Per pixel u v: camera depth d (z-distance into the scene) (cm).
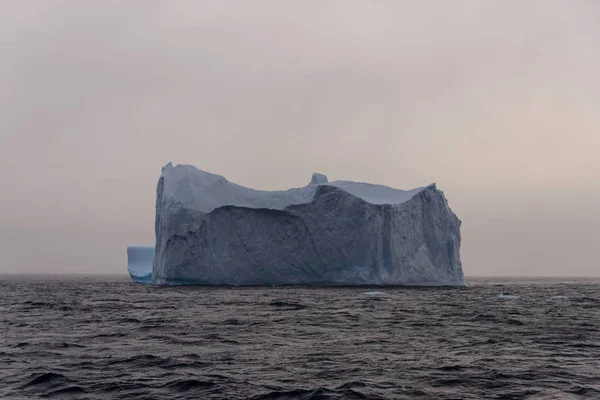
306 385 2105
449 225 9269
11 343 3052
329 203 8850
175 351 2812
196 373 2292
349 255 8731
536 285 14750
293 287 9312
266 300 6325
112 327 3797
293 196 9175
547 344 3111
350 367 2427
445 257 9181
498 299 7050
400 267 8638
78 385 2086
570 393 2016
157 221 9444
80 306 5697
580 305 6219
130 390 2025
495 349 2930
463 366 2458
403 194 9281
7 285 13212
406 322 4166
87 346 2961
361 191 9238
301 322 4103
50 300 6800
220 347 2948
